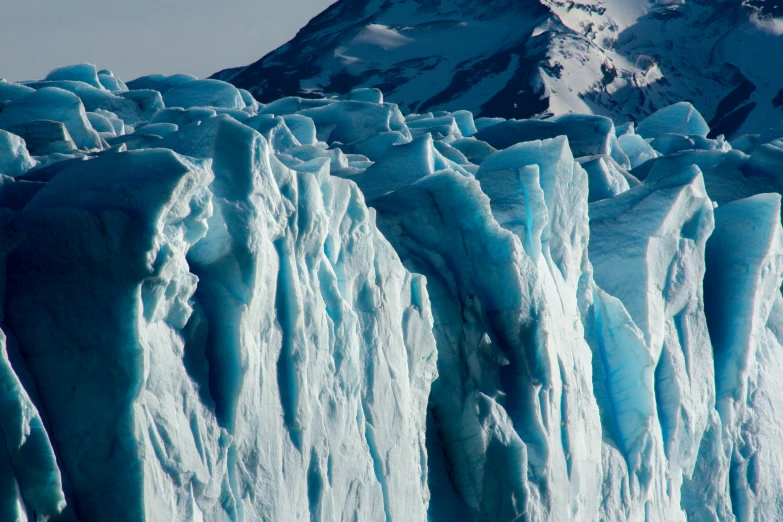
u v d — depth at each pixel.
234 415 19.25
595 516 31.59
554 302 31.30
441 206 29.88
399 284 26.38
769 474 40.38
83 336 17.27
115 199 17.73
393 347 25.47
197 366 19.02
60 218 17.91
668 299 37.19
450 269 29.42
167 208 17.69
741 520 39.41
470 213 29.61
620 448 33.72
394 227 29.61
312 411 21.81
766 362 42.12
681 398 36.16
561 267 32.72
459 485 27.78
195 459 18.27
